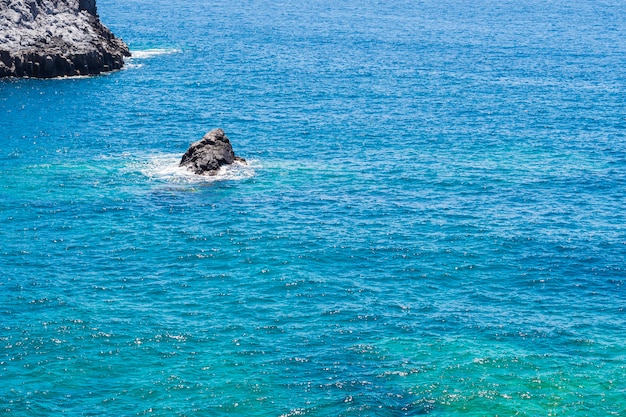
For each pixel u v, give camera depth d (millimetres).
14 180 97250
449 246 81188
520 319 68000
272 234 83250
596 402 57875
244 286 72688
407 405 57344
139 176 99375
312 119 127812
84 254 78562
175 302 69812
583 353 63375
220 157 102062
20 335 64312
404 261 77938
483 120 129125
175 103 136500
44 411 55969
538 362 62125
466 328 66500
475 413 56625
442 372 60812
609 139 119125
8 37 153500
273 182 98188
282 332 65562
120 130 119625
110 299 70188
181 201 91688
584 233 84688
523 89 153500
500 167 105250
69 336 64312
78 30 162625
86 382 59125
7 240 81125
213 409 56594
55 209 88938
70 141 113438
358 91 149250
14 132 117000
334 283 73438
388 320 67500
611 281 74750
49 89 143875
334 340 64625
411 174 102000
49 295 70500
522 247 81250
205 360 61844
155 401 57250
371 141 116250
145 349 63031
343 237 82938
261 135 118188
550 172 103500
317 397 58000
